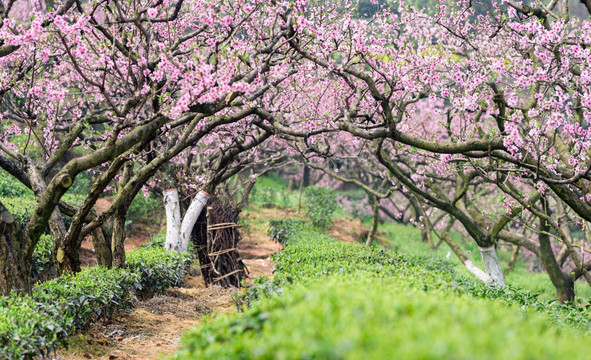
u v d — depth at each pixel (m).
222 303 12.64
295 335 3.47
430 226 23.97
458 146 10.50
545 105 10.04
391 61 12.20
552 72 11.81
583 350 3.37
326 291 4.68
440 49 12.63
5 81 10.12
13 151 9.90
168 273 12.88
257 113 11.83
